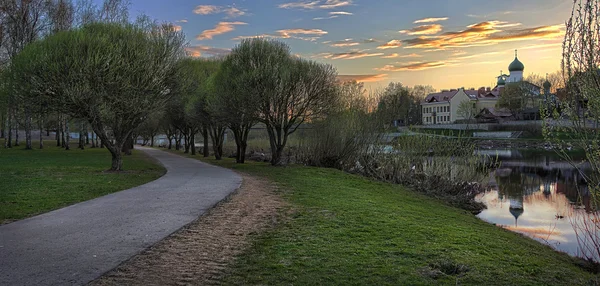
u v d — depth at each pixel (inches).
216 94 1070.4
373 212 435.5
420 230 356.8
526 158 1786.4
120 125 882.1
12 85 826.2
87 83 756.6
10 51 1536.7
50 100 776.9
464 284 224.1
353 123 1031.6
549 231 519.2
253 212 414.0
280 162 1065.5
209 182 664.4
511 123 2918.3
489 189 936.3
